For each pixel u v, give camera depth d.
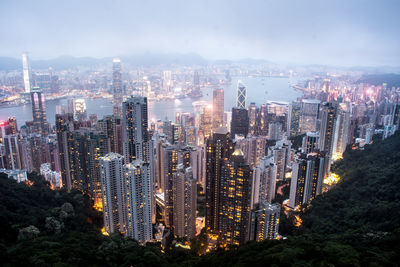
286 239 192.38
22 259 142.50
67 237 188.00
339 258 144.12
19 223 191.00
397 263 140.62
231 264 169.62
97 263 160.12
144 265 162.38
